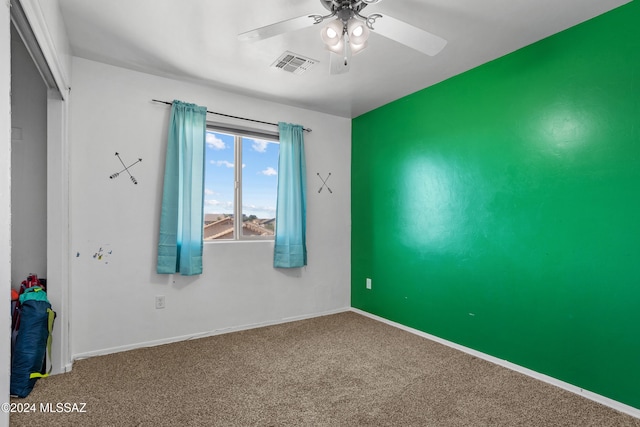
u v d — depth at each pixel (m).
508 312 2.56
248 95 3.39
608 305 2.05
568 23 2.19
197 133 3.07
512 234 2.54
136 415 1.89
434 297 3.12
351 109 3.81
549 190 2.33
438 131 3.09
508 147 2.57
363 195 3.95
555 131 2.30
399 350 2.85
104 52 2.57
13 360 2.06
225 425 1.80
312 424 1.82
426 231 3.20
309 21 1.73
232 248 3.32
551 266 2.32
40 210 2.49
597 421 1.87
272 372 2.42
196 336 3.12
